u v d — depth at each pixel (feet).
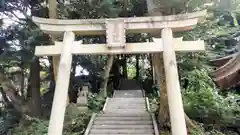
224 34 32.55
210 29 30.48
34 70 43.70
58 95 17.26
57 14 37.06
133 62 81.71
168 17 18.12
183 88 32.30
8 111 40.04
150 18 18.13
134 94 54.34
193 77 29.48
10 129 35.68
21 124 35.81
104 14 34.94
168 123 29.60
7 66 37.78
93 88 54.85
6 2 36.06
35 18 18.74
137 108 39.99
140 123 31.83
